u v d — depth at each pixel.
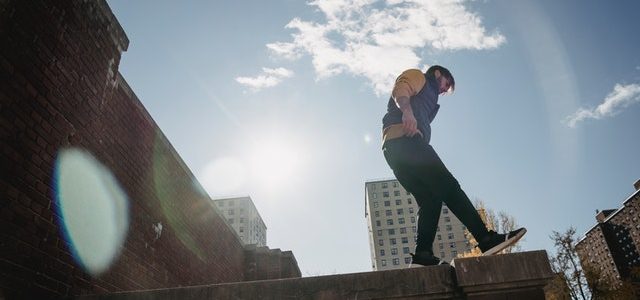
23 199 3.04
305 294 2.69
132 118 6.14
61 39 3.51
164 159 7.28
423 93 3.25
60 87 3.50
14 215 2.93
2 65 2.87
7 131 2.90
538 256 2.54
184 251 7.84
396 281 2.65
